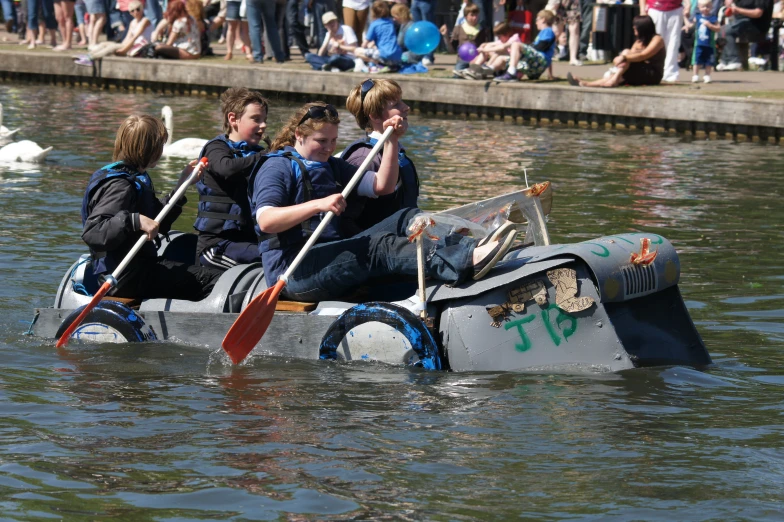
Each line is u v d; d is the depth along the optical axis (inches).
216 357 395.2
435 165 863.1
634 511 262.4
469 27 1338.6
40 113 1190.3
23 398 346.0
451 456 296.5
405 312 376.2
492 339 374.6
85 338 416.2
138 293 432.8
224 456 296.2
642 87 1194.0
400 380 363.3
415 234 375.2
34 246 573.6
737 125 1064.2
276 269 401.4
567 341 373.4
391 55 1336.1
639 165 876.0
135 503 266.5
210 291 431.2
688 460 293.9
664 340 393.7
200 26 1519.4
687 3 1384.1
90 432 314.2
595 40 1373.0
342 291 401.1
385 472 285.4
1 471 284.4
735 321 443.2
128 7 1552.7
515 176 809.5
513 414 329.4
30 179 781.9
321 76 1317.7
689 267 537.0
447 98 1252.5
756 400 345.1
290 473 284.8
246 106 440.1
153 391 354.6
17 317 449.7
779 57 1446.9
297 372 375.2
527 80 1274.6
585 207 691.4
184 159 899.4
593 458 295.4
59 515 259.6
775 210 688.4
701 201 717.3
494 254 372.5
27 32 1663.4
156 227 411.8
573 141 1027.3
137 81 1472.7
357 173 387.5
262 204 391.5
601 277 367.6
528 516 259.9
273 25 1441.9
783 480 281.0
